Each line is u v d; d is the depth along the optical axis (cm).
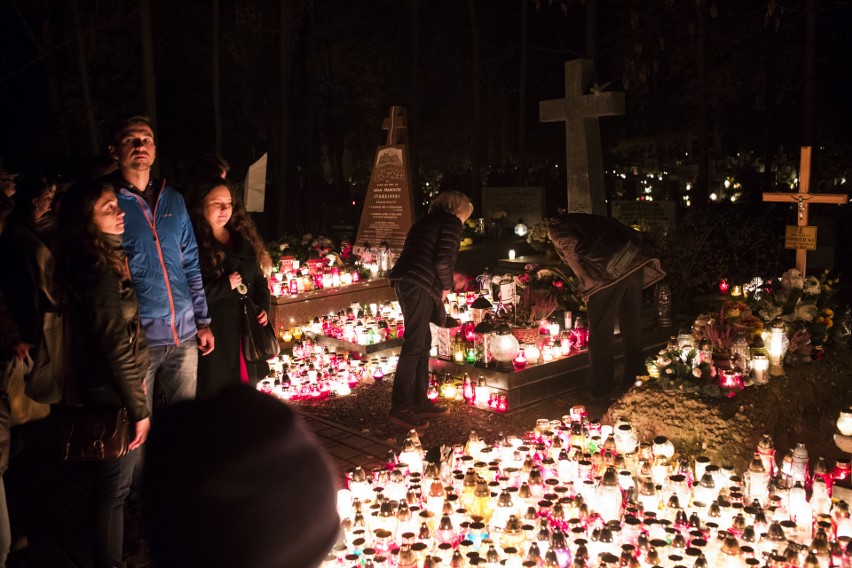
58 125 2241
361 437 727
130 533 506
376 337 970
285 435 109
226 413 108
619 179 2897
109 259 425
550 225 800
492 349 783
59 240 429
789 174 2872
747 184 2292
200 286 539
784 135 3200
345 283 1139
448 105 3738
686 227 1191
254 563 105
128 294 434
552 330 857
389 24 3083
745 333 687
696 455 618
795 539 458
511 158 3594
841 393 729
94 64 2222
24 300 569
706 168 2055
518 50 3272
